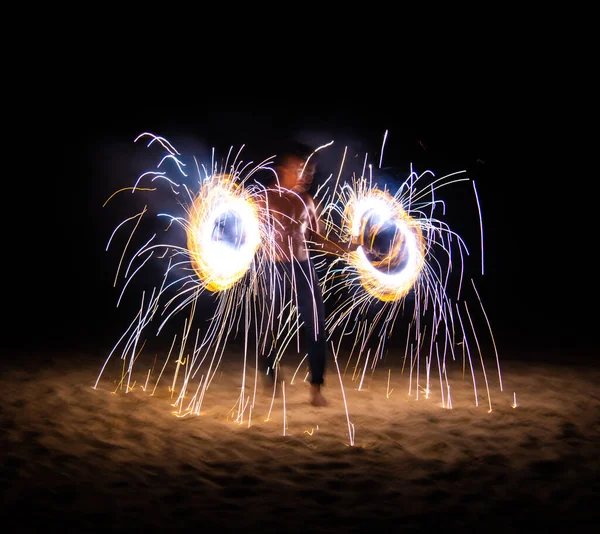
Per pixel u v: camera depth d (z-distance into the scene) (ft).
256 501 10.28
